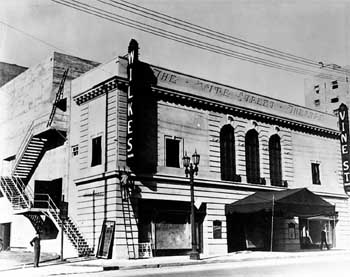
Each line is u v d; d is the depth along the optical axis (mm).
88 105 31797
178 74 32500
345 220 42531
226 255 30312
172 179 30688
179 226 31156
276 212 30469
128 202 28375
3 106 41250
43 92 36125
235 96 35938
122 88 29641
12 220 36438
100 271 19953
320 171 41812
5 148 40062
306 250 36969
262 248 35812
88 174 30438
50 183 33938
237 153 35469
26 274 19094
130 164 28578
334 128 43562
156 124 30844
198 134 33188
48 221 32844
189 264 23844
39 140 36094
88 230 29531
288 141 39594
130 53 29766
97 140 30641
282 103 39562
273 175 38156
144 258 27906
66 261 26062
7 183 36375
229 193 34125
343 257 28203
